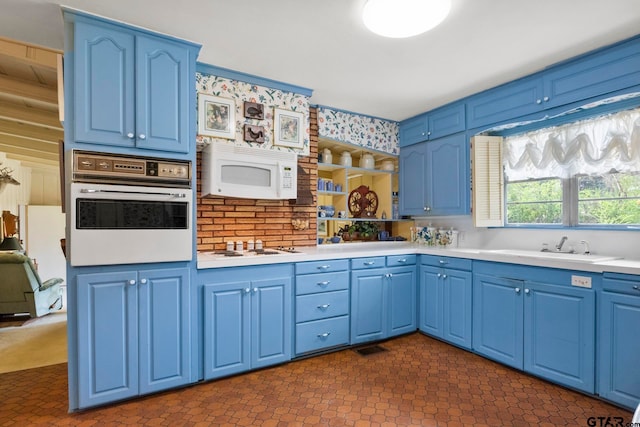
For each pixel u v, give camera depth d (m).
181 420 1.91
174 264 2.20
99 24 1.99
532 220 3.05
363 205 4.06
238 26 2.09
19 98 3.65
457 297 2.96
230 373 2.40
